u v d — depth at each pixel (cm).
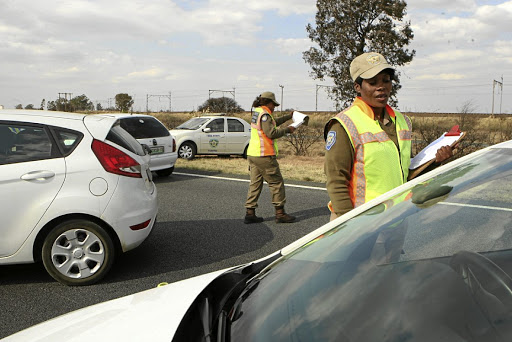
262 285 186
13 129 443
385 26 2508
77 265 446
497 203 172
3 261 434
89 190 441
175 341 159
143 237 470
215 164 1441
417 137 1841
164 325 173
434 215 184
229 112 5431
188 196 910
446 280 153
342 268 178
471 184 186
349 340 142
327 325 151
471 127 1809
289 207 800
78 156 446
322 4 2578
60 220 442
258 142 668
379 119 278
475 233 169
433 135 1636
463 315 138
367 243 187
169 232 644
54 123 451
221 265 508
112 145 459
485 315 136
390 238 184
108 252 450
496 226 169
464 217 177
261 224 685
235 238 612
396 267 167
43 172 433
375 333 142
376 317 148
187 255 543
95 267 451
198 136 1638
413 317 143
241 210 782
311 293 169
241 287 191
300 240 220
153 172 1241
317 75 2633
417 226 183
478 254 160
